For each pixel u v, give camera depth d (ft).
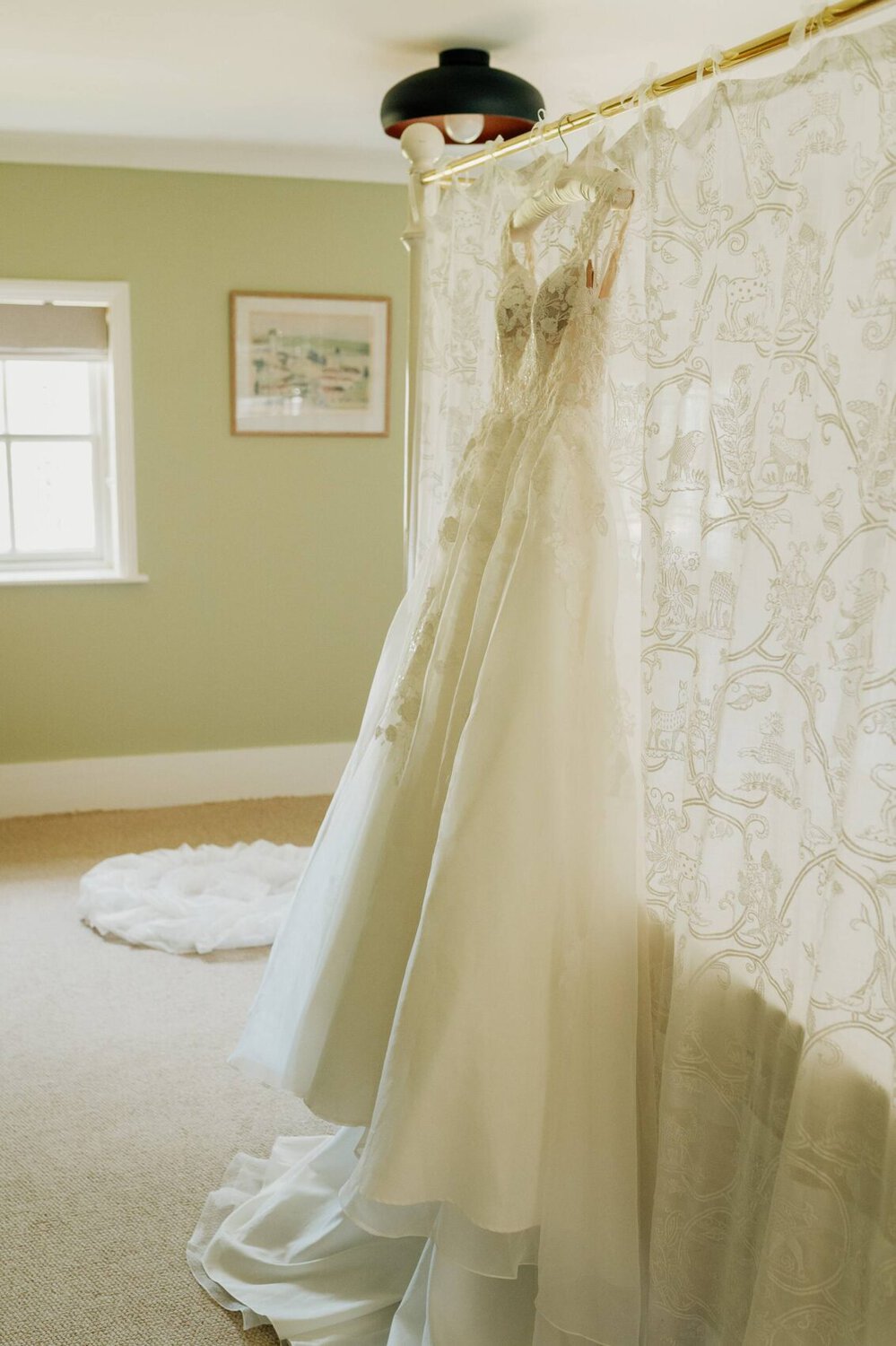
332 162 13.32
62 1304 6.44
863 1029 4.21
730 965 4.98
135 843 13.33
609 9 7.67
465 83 8.48
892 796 4.08
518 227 6.42
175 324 13.46
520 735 5.31
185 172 13.12
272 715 14.79
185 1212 7.25
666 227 5.08
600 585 5.53
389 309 14.06
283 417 13.98
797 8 7.55
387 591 14.84
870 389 4.21
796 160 4.58
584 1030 5.38
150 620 14.10
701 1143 5.06
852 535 4.30
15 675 13.80
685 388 5.08
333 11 7.86
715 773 4.88
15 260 12.90
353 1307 6.25
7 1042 9.17
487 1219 5.05
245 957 10.82
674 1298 5.15
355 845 6.37
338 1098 5.95
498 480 6.16
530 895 5.22
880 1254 4.09
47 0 7.76
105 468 14.15
